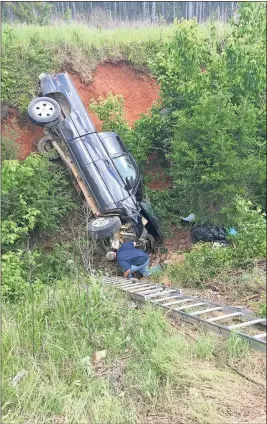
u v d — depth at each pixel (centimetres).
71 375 507
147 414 453
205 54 765
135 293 635
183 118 714
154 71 868
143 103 977
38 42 1002
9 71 970
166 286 680
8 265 735
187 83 769
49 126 883
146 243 855
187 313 547
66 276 745
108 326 577
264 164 659
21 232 816
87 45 1020
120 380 495
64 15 1030
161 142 898
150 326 550
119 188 861
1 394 492
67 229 891
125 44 996
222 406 442
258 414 427
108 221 818
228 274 654
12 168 805
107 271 822
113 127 941
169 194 896
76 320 591
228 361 486
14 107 974
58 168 912
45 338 559
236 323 532
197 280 671
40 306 625
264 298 561
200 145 713
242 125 676
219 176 676
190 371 477
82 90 1004
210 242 732
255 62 684
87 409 462
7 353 539
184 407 450
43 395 486
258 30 685
